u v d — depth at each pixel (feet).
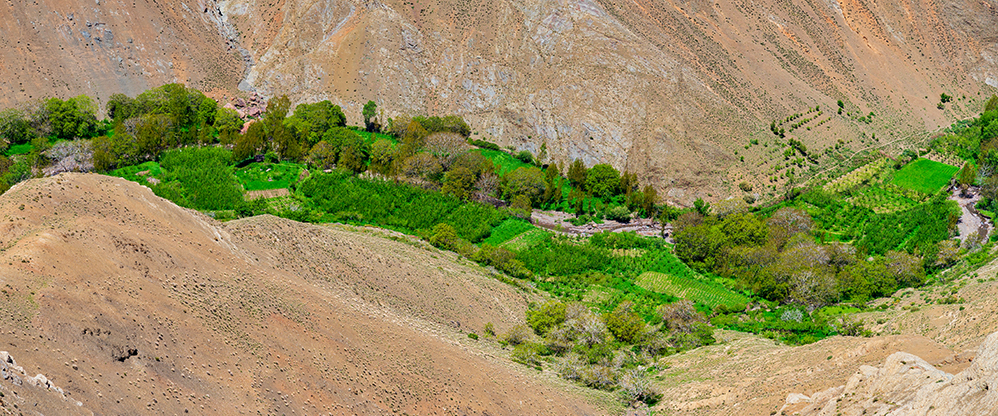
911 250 492.95
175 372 232.53
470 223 522.88
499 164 643.04
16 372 194.70
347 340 280.10
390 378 270.87
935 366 255.70
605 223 561.84
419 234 496.64
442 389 275.39
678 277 469.57
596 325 358.84
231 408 232.12
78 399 203.72
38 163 536.83
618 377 315.99
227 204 506.48
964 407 203.62
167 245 281.33
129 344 229.66
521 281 448.24
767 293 437.99
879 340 288.92
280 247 338.34
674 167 645.92
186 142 600.39
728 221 517.55
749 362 320.70
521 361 324.39
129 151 558.15
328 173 562.66
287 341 265.54
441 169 584.40
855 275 438.40
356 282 345.92
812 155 651.66
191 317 253.03
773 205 592.19
